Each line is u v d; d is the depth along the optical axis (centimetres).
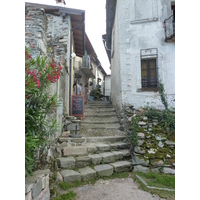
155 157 352
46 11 584
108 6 709
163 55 571
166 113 475
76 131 469
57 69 234
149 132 406
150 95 564
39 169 231
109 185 284
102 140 432
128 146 416
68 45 575
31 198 171
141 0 604
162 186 283
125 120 534
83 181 281
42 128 211
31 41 301
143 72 588
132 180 310
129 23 605
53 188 243
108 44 1047
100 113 715
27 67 197
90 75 1344
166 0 584
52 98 214
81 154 353
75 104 581
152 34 584
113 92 854
